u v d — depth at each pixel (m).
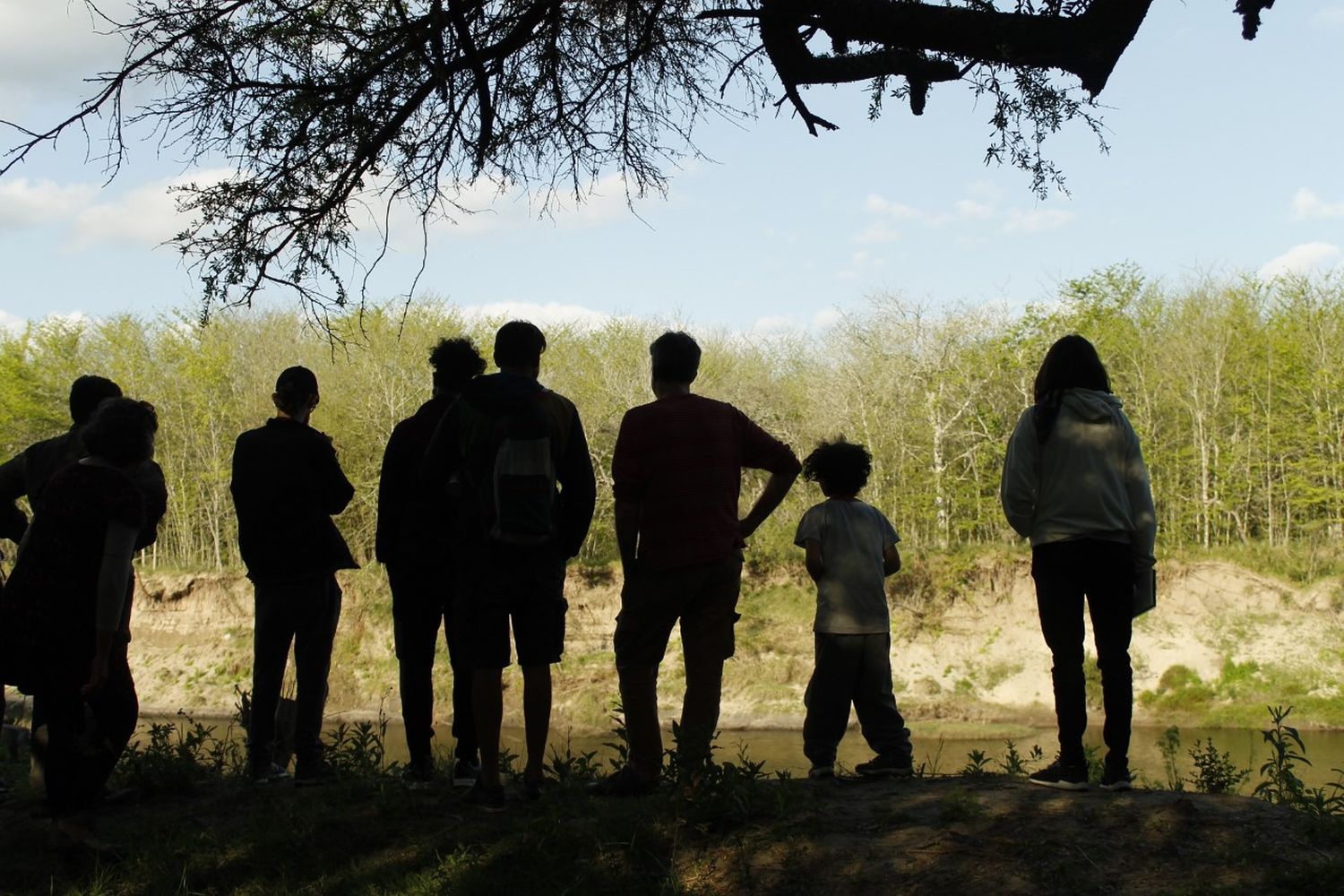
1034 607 33.81
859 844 4.32
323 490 5.89
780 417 40.03
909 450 37.66
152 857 4.81
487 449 4.77
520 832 4.61
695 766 4.66
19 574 4.71
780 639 34.59
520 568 4.80
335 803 5.20
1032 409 4.91
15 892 4.61
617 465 4.98
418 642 5.54
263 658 5.88
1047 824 4.29
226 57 5.87
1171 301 37.91
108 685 4.88
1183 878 3.87
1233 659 31.53
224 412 40.59
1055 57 5.19
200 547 44.75
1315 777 17.30
